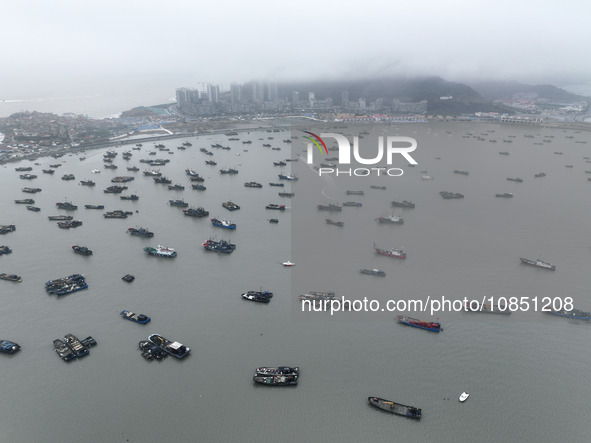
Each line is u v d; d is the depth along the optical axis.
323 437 117.50
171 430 119.38
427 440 116.75
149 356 145.12
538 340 155.50
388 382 135.62
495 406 127.25
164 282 193.12
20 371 139.75
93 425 120.69
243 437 117.44
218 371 140.25
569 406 127.44
